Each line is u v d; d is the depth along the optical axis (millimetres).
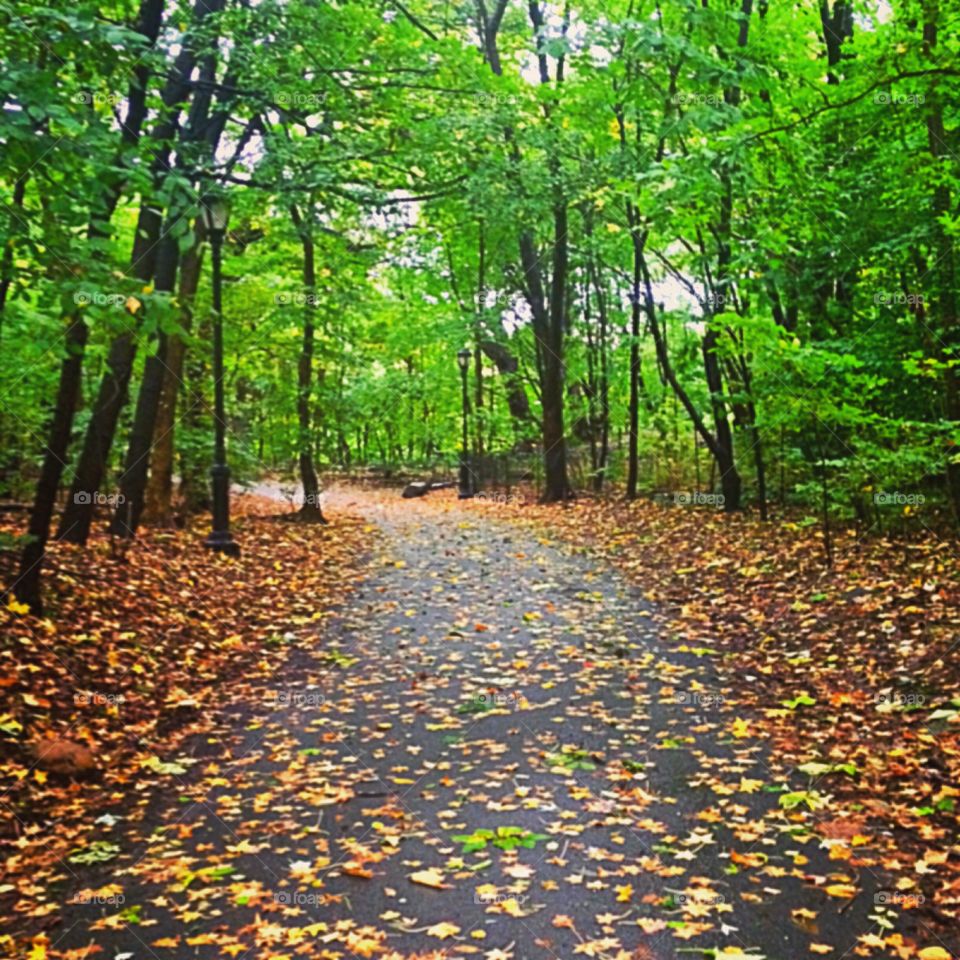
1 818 5262
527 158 16547
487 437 28391
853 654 7793
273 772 6188
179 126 12602
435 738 6766
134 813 5523
